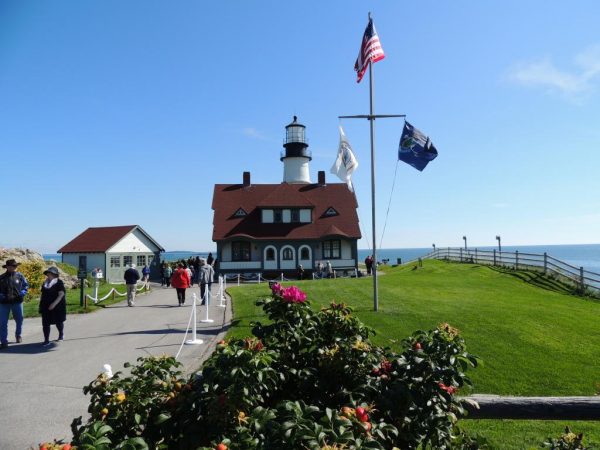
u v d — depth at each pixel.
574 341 12.01
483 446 4.61
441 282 24.81
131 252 49.12
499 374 9.35
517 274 26.94
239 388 3.50
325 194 47.41
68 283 30.62
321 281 26.53
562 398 5.14
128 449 2.90
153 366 3.99
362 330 4.77
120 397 3.62
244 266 42.78
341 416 3.13
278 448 2.91
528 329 12.97
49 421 6.96
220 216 44.69
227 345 3.84
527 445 6.43
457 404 4.33
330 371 4.42
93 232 50.66
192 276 34.88
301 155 52.41
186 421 3.58
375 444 2.91
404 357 4.15
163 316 16.80
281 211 44.31
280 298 4.88
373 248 15.74
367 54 16.08
